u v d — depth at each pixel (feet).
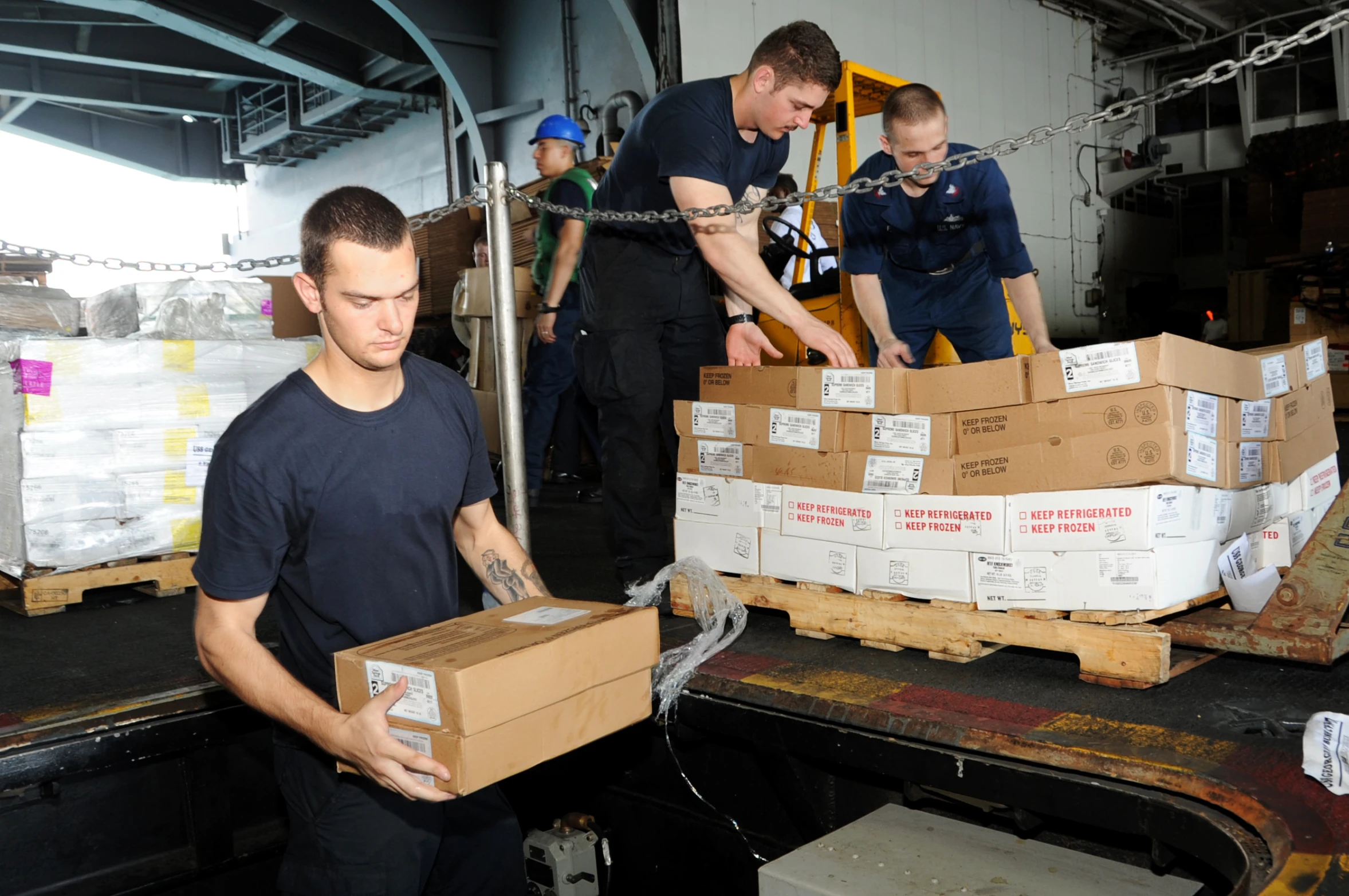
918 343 12.37
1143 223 57.62
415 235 29.84
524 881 6.12
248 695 4.70
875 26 36.81
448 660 4.37
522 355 21.12
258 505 4.66
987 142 43.93
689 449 9.28
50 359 10.53
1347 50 49.55
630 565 9.78
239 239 66.08
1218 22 52.21
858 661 7.71
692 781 8.32
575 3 34.37
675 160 8.34
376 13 39.11
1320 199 24.90
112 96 52.24
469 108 37.55
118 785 7.22
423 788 4.32
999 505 7.27
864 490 7.97
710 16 30.09
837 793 7.39
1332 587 6.43
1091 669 6.82
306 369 4.96
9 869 6.71
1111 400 6.75
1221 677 6.97
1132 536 6.70
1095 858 5.96
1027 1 46.47
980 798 5.91
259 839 7.92
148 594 11.72
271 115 52.90
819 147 15.83
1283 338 30.78
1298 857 4.28
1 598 11.32
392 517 5.06
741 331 9.21
